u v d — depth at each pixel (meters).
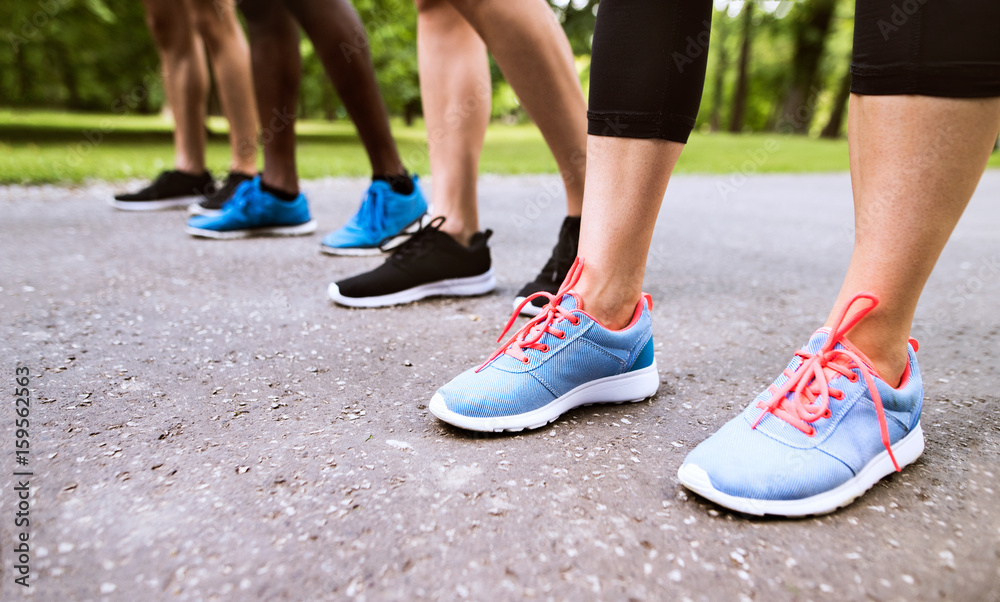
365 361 1.25
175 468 0.81
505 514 0.73
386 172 2.19
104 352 1.23
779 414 0.82
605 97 0.95
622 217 0.99
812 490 0.75
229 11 2.67
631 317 1.08
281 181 2.52
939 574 0.65
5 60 11.94
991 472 0.86
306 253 2.26
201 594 0.59
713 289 2.00
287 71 2.37
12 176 3.71
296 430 0.94
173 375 1.13
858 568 0.66
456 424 0.94
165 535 0.67
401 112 23.20
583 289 1.03
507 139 14.95
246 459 0.84
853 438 0.80
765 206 4.52
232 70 2.72
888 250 0.78
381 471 0.82
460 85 1.67
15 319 1.41
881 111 0.75
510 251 2.50
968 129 0.71
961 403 1.11
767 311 1.74
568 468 0.85
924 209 0.75
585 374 1.04
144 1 2.94
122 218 2.83
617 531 0.71
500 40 1.28
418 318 1.57
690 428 1.00
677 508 0.76
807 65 18.42
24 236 2.33
